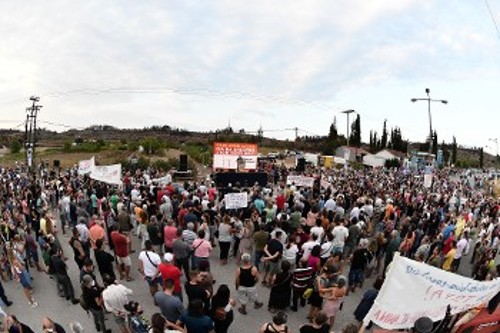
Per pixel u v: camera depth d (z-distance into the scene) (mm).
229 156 25812
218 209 17016
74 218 16875
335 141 98750
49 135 122375
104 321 8891
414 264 5176
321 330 6578
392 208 16984
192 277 8500
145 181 24453
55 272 10648
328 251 11297
